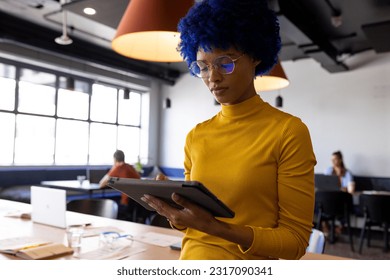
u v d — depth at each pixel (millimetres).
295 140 894
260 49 955
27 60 6535
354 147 6555
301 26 4746
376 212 4461
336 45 6348
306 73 7109
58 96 7336
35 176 6605
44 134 7105
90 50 6738
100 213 2947
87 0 3652
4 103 6465
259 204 924
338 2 4684
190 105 8758
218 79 944
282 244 839
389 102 6258
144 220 4945
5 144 6500
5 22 5387
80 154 7785
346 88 6680
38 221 2297
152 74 8148
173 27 1315
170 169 8992
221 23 908
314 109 6984
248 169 925
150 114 9102
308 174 894
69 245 1740
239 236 833
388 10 4914
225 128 1026
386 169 6242
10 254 1584
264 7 979
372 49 6453
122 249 1703
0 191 5906
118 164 5207
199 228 851
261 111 999
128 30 1361
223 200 948
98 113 8195
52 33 6109
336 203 4820
